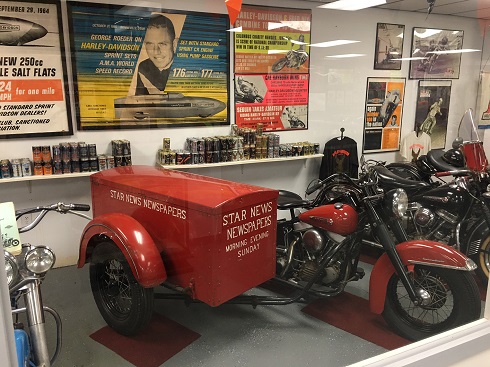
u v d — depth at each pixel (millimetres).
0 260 817
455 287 1854
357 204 2152
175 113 2891
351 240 2139
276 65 3170
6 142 2453
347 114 3512
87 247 2141
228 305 2217
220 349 1945
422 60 3570
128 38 2635
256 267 1964
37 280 1263
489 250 2287
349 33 3350
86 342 1910
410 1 3092
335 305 2250
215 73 2959
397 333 2010
